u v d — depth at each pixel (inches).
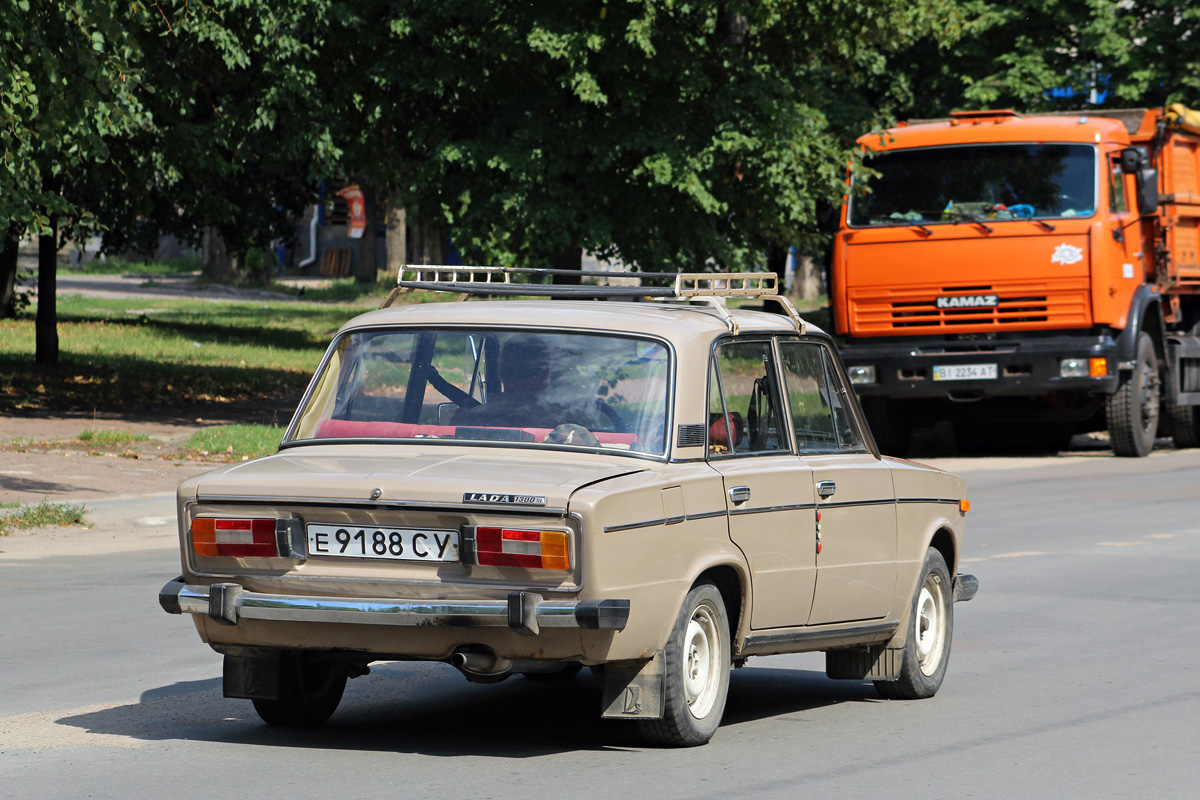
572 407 919.7
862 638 1073.5
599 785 834.8
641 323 948.0
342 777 847.1
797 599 991.6
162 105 3353.8
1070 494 2568.9
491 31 3218.5
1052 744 979.3
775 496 965.8
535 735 968.9
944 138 2997.0
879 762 918.4
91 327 5693.9
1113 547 1975.9
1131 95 4298.7
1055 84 4382.4
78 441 2866.6
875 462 1097.4
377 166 3607.3
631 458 893.2
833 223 3125.0
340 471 872.9
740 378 979.9
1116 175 2955.2
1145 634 1407.5
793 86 3432.6
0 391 3604.8
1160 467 3009.4
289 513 865.5
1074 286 2893.7
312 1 3218.5
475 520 831.1
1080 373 2906.0
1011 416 3216.0
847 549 1039.6
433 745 935.7
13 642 1294.3
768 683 1210.6
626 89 3225.9
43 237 4106.8
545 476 844.6
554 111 3353.8
